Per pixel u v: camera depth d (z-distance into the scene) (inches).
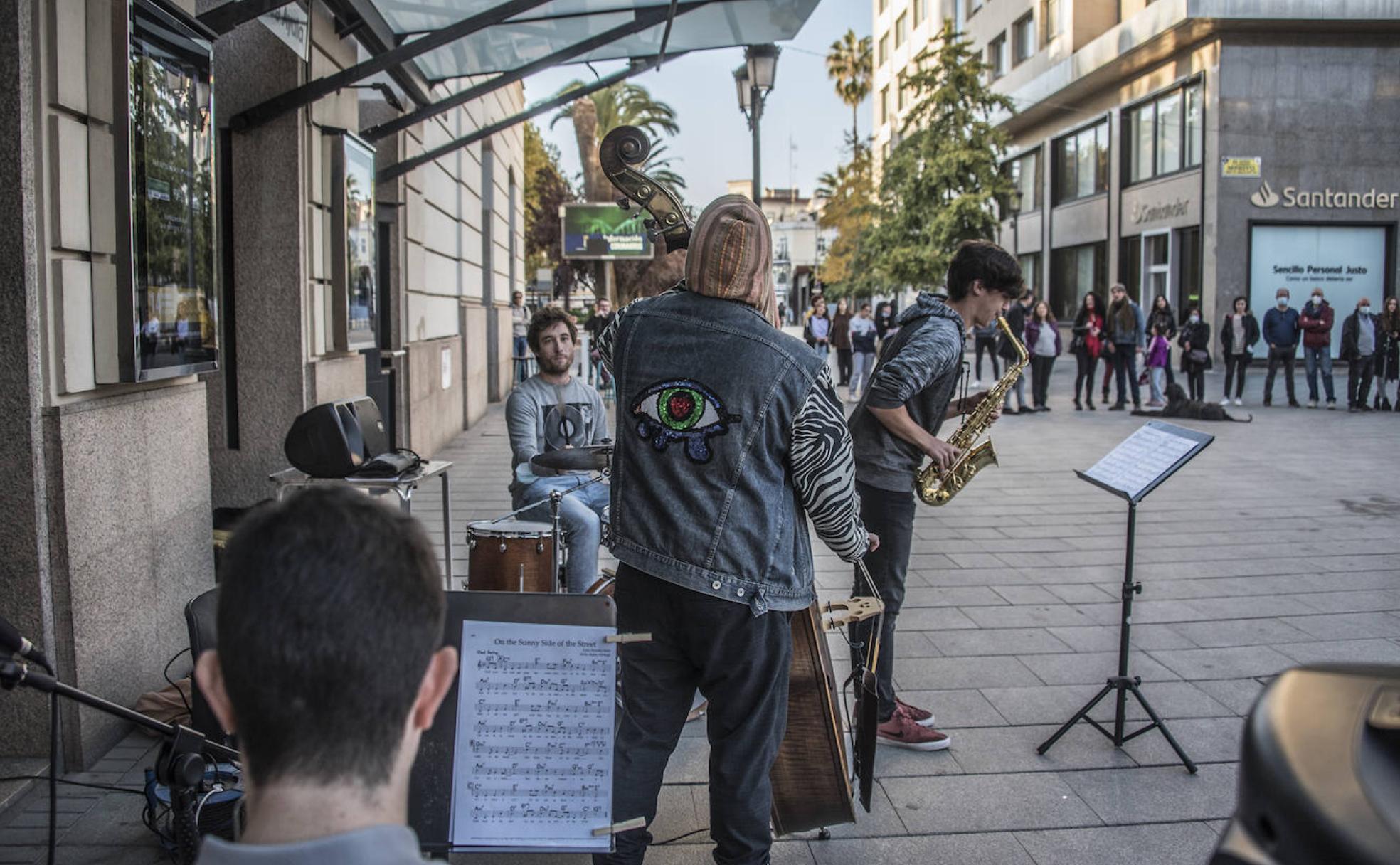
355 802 42.9
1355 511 331.9
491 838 89.3
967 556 277.9
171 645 174.4
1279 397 720.3
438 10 293.6
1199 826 135.1
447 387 494.6
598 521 176.1
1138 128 1140.5
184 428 179.6
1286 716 36.9
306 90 244.1
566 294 1646.2
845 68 2284.7
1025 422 586.2
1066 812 138.8
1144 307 1127.6
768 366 100.0
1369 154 988.6
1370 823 31.5
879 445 149.4
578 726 90.4
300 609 42.9
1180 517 326.0
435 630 46.9
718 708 104.3
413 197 422.6
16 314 139.6
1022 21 1366.9
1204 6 945.5
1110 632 211.2
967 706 174.2
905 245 1066.7
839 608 122.6
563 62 293.7
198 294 181.6
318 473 183.6
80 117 150.0
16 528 141.9
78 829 131.6
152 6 162.1
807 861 127.1
